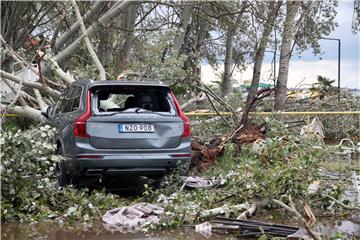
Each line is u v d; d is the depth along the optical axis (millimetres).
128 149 7984
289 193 7246
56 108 10375
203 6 24875
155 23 24328
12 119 14453
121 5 17109
